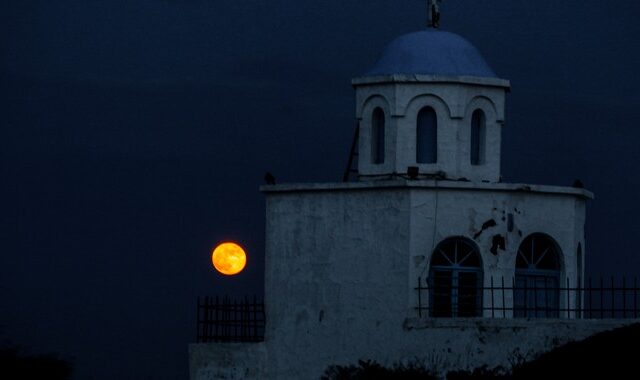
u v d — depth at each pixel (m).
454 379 122.19
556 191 130.62
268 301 132.25
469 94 131.38
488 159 132.25
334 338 129.00
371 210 128.12
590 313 126.75
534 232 130.12
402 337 125.50
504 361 120.50
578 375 115.25
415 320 124.81
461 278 128.00
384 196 127.75
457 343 122.56
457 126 130.88
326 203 130.12
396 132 130.88
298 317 130.75
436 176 130.50
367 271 128.00
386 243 127.44
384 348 126.38
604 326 117.81
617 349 115.38
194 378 135.00
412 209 126.69
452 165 130.75
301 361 130.38
